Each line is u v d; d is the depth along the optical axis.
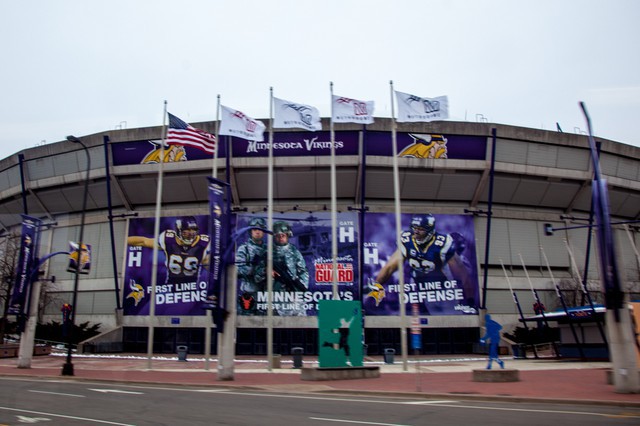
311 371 22.67
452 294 44.34
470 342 44.19
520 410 13.29
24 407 13.41
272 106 34.28
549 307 46.66
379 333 43.53
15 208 53.75
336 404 14.61
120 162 45.66
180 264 45.47
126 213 47.25
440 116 31.42
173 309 44.88
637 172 49.44
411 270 44.31
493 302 45.56
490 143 44.38
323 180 44.41
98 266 47.69
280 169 43.81
